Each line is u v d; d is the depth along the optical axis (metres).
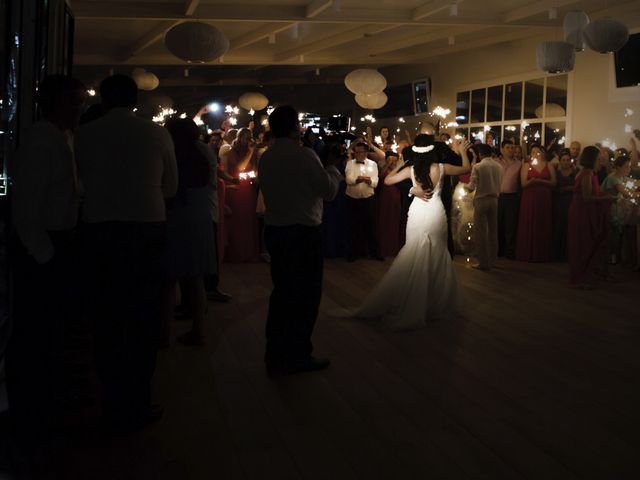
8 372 3.51
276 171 4.32
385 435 3.53
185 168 4.72
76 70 16.41
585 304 6.64
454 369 4.62
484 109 13.06
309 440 3.46
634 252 8.76
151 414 3.66
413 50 13.44
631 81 9.48
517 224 9.62
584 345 5.21
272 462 3.21
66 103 3.46
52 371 3.55
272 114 4.40
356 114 18.86
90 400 3.94
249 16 8.92
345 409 3.88
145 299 3.48
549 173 9.30
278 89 21.55
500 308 6.45
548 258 9.36
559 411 3.88
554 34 10.48
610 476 3.10
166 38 7.34
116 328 3.45
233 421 3.70
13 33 3.98
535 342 5.29
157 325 3.57
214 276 6.52
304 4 8.93
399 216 9.72
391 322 5.70
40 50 4.08
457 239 9.73
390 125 17.20
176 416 3.76
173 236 4.83
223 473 3.10
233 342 5.19
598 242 7.46
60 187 3.37
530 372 4.57
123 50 13.02
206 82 17.23
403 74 16.28
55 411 3.62
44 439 3.45
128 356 3.47
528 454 3.32
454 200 9.74
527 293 7.18
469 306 6.52
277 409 3.88
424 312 5.67
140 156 3.44
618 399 4.08
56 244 3.46
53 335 3.51
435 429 3.62
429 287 5.93
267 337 4.50
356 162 9.12
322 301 6.73
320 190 4.34
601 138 10.06
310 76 17.59
